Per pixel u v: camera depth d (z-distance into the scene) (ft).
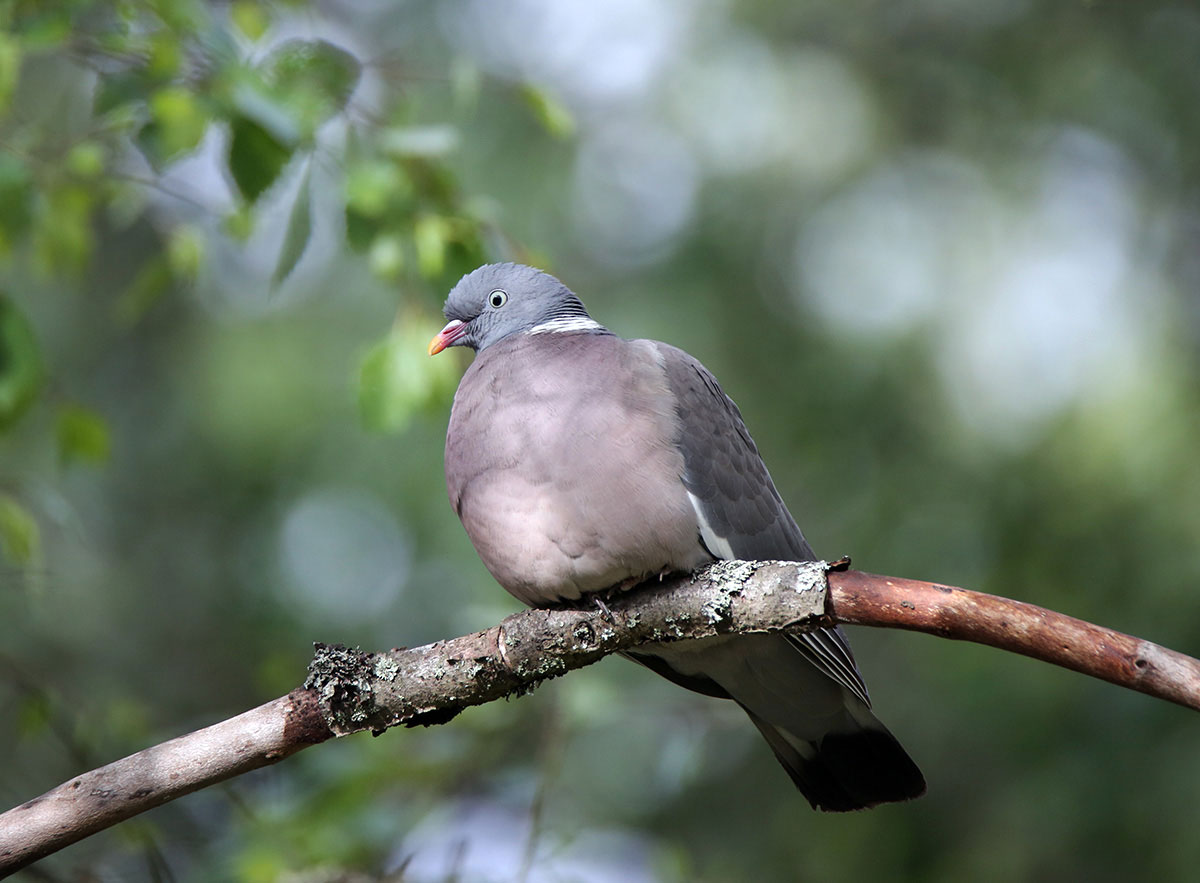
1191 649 36.37
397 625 46.55
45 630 43.65
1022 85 45.60
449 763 31.76
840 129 46.03
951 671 39.29
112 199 30.37
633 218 46.75
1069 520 38.52
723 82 47.14
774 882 39.27
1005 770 38.32
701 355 44.01
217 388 45.55
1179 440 38.11
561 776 40.98
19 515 29.30
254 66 28.40
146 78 27.35
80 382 46.85
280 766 31.96
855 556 41.50
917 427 41.88
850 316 43.70
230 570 47.01
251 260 47.39
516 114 46.16
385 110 30.32
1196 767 35.06
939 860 38.27
